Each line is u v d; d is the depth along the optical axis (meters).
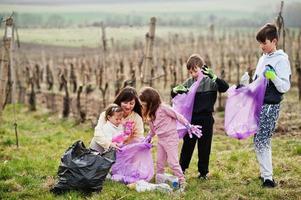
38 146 12.26
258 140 8.28
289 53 20.73
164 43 34.44
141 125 8.99
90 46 24.80
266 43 8.05
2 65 11.82
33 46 29.17
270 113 8.14
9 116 17.12
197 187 8.41
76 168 7.92
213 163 10.19
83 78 22.91
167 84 22.89
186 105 8.69
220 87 8.49
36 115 17.27
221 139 12.70
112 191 8.08
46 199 7.82
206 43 38.00
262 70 8.21
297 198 7.85
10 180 8.94
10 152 11.41
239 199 7.88
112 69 23.59
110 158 8.20
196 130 8.38
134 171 8.70
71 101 18.12
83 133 14.07
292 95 17.59
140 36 25.31
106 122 8.86
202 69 8.47
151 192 8.12
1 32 14.75
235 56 28.98
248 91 8.32
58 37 25.02
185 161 9.05
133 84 14.37
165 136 8.46
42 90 23.48
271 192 7.99
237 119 8.40
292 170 9.39
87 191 8.03
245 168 9.73
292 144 11.41
